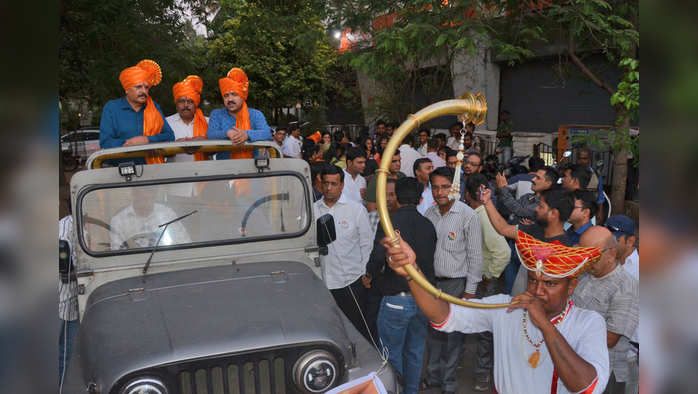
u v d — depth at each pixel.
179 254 3.07
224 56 18.23
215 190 3.15
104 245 2.95
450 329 2.13
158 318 2.49
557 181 4.70
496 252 4.05
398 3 7.73
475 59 13.99
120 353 2.25
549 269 1.82
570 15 6.44
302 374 2.38
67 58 8.86
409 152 6.96
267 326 2.43
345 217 4.14
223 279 2.91
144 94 3.86
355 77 21.53
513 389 2.05
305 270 3.10
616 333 2.71
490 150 13.89
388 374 2.53
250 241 3.19
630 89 5.49
